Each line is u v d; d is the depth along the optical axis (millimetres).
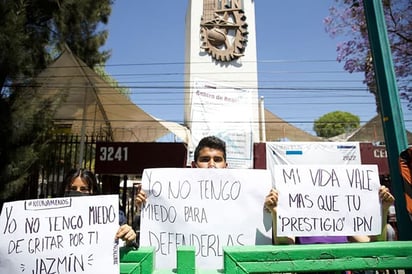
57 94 7746
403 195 2201
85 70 8242
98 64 12867
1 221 1673
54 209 1699
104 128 12695
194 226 1936
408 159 2117
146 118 11320
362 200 1936
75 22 9734
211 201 1973
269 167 9211
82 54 11398
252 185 2006
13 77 6621
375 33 2443
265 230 1946
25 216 1684
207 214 1953
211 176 2012
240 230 1936
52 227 1675
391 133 2299
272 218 1968
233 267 1562
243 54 10625
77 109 10898
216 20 10727
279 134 13703
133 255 1637
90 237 1663
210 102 8492
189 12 11172
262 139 10758
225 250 1591
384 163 9414
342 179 1958
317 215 1897
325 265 1581
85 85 8961
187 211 1957
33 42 8312
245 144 8383
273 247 1617
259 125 10664
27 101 6875
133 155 9180
